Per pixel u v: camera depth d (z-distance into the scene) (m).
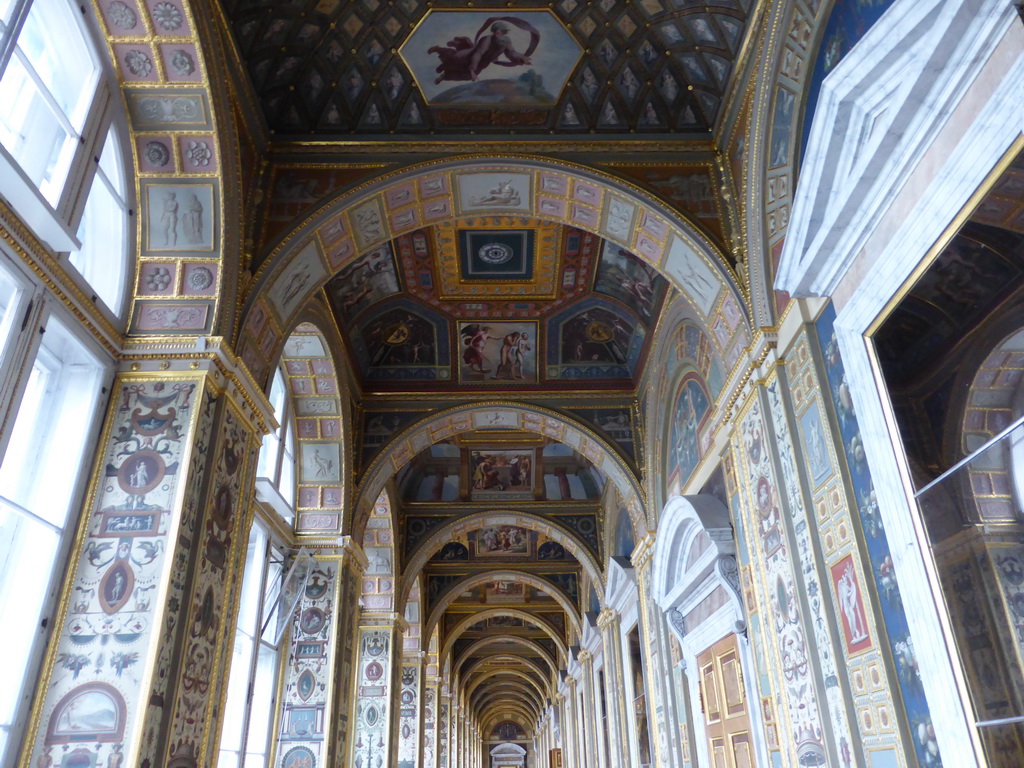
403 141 9.70
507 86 9.66
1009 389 4.01
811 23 7.19
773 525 7.73
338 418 14.12
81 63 6.98
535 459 21.14
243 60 8.57
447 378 16.00
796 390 7.31
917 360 4.78
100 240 7.66
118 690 6.35
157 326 7.81
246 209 8.83
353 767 17.50
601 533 21.05
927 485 4.70
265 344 9.29
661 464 14.28
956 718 4.45
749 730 9.16
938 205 4.42
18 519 6.37
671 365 13.31
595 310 14.98
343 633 13.74
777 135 7.88
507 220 12.53
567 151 9.77
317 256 9.75
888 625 5.64
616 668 19.33
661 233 9.72
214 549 7.64
